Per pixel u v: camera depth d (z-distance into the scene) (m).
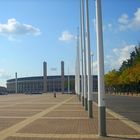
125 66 145.75
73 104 54.09
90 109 28.31
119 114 33.66
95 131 19.62
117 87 159.88
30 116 30.45
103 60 17.55
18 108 43.09
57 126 22.16
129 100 73.50
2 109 40.97
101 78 17.50
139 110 40.22
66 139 16.55
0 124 23.66
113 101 67.94
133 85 125.19
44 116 30.33
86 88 37.88
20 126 22.30
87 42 27.09
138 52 111.88
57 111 36.88
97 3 17.70
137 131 19.56
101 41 17.59
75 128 21.03
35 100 74.19
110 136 17.52
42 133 18.77
